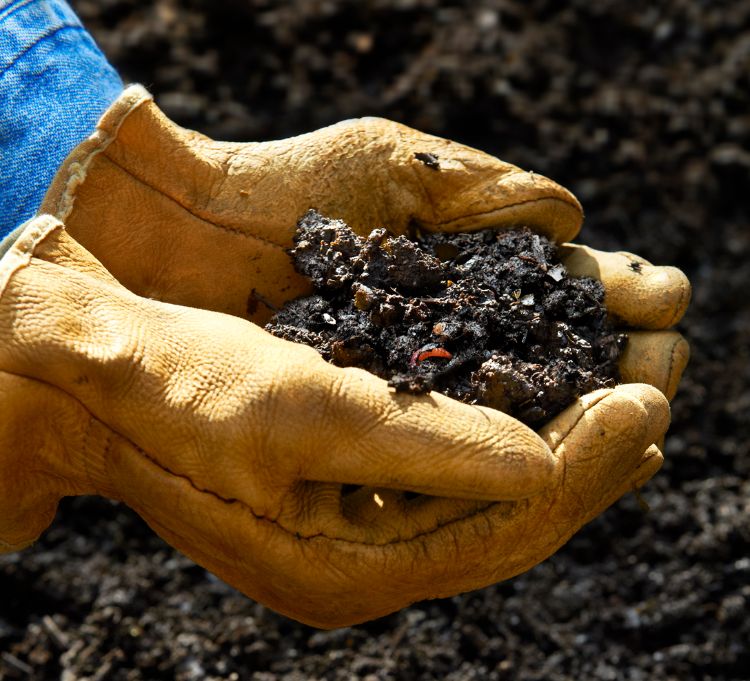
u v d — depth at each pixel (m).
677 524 1.65
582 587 1.60
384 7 2.10
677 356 1.20
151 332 1.14
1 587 1.56
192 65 2.04
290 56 2.08
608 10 2.16
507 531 1.15
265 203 1.19
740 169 2.04
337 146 1.20
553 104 2.06
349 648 1.53
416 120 2.03
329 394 1.13
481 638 1.54
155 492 1.14
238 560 1.15
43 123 1.17
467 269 1.19
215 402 1.13
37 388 1.12
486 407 1.15
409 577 1.15
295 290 1.20
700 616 1.57
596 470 1.15
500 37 2.10
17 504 1.15
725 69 2.13
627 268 1.21
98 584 1.58
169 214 1.18
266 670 1.52
